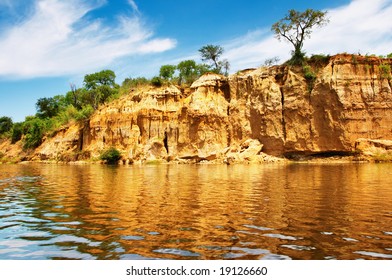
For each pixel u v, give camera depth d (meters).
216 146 51.59
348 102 44.12
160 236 8.87
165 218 10.96
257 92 50.91
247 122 50.78
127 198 15.34
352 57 45.66
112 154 53.97
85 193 17.34
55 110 91.94
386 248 7.71
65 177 27.95
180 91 59.72
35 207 13.41
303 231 9.14
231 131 51.81
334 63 46.16
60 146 66.38
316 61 48.78
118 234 9.12
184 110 55.62
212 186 19.61
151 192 17.31
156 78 61.38
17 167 46.75
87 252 7.75
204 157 50.88
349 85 44.53
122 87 74.44
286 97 48.19
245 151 47.34
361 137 43.56
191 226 9.87
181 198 15.11
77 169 39.72
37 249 8.04
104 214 11.77
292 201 13.79
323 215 11.06
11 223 10.66
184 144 54.25
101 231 9.48
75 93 85.06
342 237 8.54
